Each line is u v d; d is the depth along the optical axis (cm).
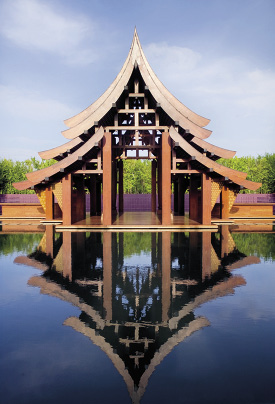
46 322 419
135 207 2928
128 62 1457
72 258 816
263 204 2100
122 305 479
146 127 1495
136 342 362
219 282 599
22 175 4912
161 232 1348
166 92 1532
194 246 993
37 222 1884
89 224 1516
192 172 1493
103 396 267
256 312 451
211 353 337
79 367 312
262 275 650
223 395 267
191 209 1927
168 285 581
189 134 1541
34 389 275
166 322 417
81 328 400
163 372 304
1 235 1272
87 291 546
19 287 570
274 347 351
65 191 1501
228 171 1630
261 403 258
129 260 791
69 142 1827
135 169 5809
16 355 335
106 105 1457
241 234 1300
